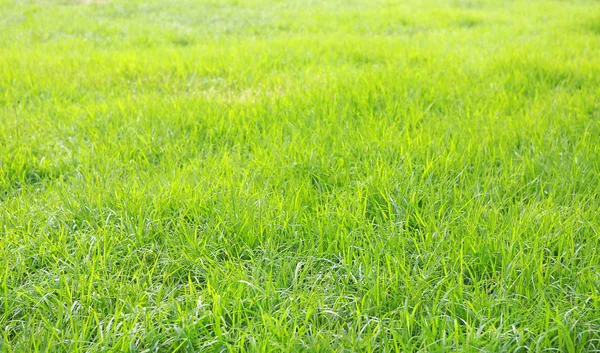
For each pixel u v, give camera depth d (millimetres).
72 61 8734
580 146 5027
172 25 12828
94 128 5664
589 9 15352
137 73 7918
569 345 2768
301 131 5508
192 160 4949
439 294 3174
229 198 4031
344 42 10203
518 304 3094
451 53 9164
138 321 3049
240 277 3293
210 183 4312
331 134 5414
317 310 3096
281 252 3582
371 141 5086
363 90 6672
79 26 12297
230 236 3709
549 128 5414
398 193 4184
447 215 4023
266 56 8883
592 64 7914
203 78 7766
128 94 6848
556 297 3178
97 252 3590
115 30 11992
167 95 6762
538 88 7059
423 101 6469
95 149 5199
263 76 7789
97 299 3158
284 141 5230
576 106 6098
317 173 4594
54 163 4977
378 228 3850
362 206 4027
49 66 8242
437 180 4492
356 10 15305
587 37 10703
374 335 2846
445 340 2795
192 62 8500
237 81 7586
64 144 5430
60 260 3420
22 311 3146
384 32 12250
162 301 3184
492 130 5281
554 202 4117
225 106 6215
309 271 3488
